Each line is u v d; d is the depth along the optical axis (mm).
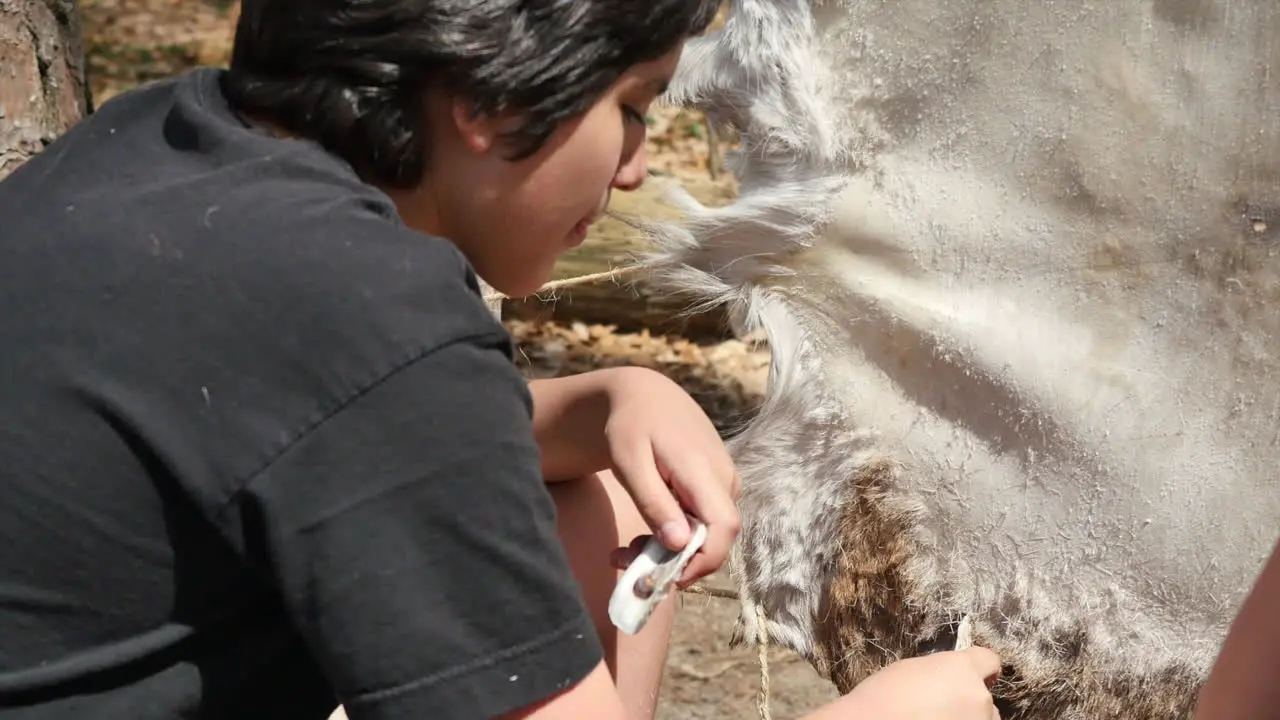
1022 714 1636
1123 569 1563
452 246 1088
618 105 1190
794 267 1716
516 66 1102
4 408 1054
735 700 2631
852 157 1667
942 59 1596
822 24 1662
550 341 4453
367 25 1104
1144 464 1537
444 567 1021
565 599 1059
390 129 1136
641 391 1473
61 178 1179
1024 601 1622
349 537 1006
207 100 1188
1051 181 1562
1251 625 1227
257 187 1085
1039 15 1535
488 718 1027
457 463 1019
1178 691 1542
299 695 1206
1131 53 1493
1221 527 1503
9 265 1099
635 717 1585
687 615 2896
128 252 1061
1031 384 1583
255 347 1018
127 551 1059
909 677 1356
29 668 1090
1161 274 1518
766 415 1751
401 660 1013
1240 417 1486
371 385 1005
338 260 1031
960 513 1659
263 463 1006
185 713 1127
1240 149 1449
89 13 7684
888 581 1711
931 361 1654
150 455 1030
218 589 1096
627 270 1884
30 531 1053
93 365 1041
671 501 1337
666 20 1152
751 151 1709
